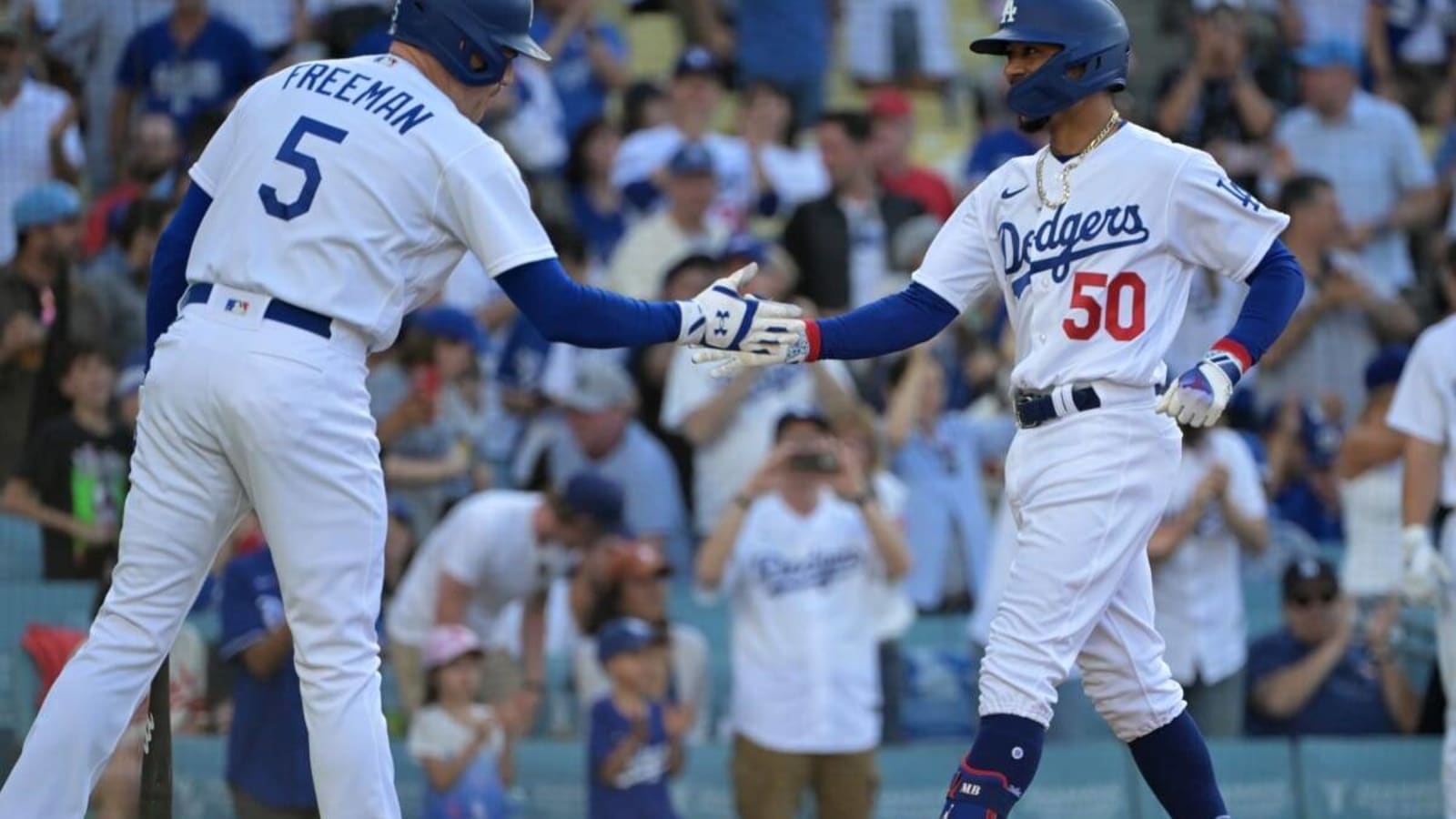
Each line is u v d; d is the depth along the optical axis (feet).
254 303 48.21
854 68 135.44
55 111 108.99
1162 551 89.45
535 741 87.92
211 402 47.70
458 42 50.78
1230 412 111.55
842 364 101.71
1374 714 94.58
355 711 48.34
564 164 120.78
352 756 48.08
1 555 92.17
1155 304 50.42
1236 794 90.33
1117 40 50.42
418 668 88.94
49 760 47.98
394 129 49.11
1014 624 50.39
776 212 120.47
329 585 48.29
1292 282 50.19
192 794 84.69
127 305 97.50
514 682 89.81
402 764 85.46
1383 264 123.95
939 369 106.63
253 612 77.30
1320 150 125.08
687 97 120.57
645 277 109.91
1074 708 95.61
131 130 110.73
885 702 92.58
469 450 100.17
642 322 50.42
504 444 105.60
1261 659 95.25
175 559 49.08
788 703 85.61
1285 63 130.72
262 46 118.32
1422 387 75.72
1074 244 50.57
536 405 104.42
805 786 86.53
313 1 119.44
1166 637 90.58
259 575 78.13
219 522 49.55
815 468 87.30
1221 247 50.24
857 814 86.48
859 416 98.07
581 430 99.40
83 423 93.76
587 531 89.56
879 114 116.98
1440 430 75.46
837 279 110.63
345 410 48.29
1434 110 139.74
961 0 138.62
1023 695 49.90
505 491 101.96
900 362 101.45
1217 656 91.09
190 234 50.96
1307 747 91.50
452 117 49.80
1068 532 50.14
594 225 118.11
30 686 87.66
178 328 48.88
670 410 102.27
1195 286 107.55
